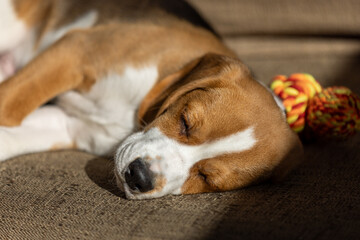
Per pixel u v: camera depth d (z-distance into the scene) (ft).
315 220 6.50
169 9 10.61
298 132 8.87
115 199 7.11
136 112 8.98
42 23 10.82
